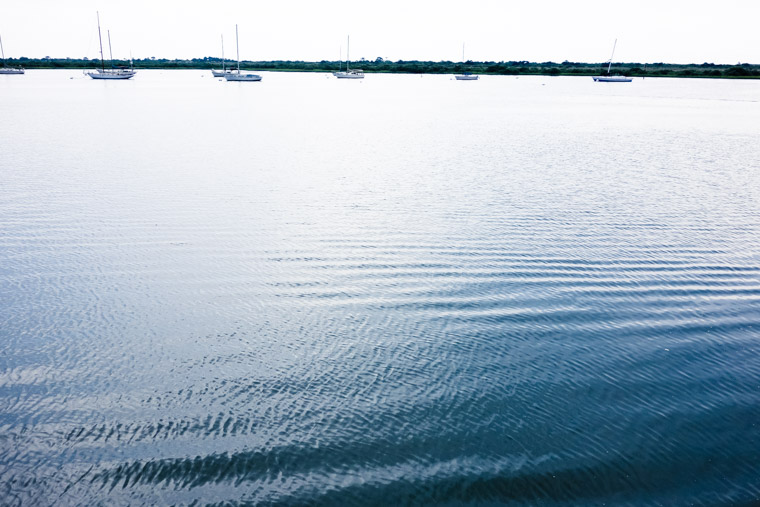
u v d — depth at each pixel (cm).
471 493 541
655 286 1050
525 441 617
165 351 770
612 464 588
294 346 795
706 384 736
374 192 1752
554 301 970
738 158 2592
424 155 2523
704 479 575
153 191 1650
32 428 605
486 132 3522
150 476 542
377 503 524
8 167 1947
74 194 1583
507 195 1755
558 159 2473
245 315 882
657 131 3684
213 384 697
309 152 2523
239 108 4938
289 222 1381
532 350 806
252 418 634
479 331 855
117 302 910
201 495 523
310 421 633
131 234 1247
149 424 617
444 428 631
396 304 938
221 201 1565
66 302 904
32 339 789
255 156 2359
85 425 612
